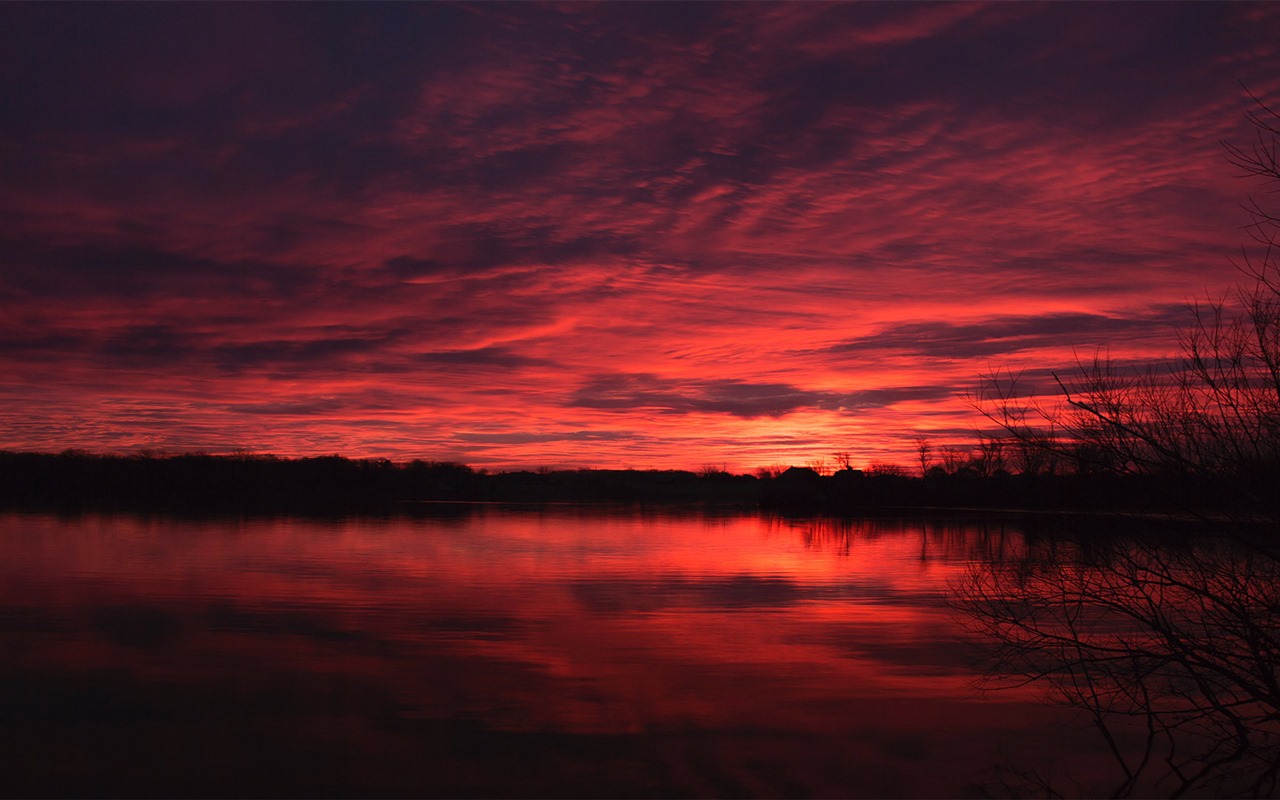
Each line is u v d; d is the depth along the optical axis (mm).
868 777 8516
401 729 9633
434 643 13586
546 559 25438
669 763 8812
